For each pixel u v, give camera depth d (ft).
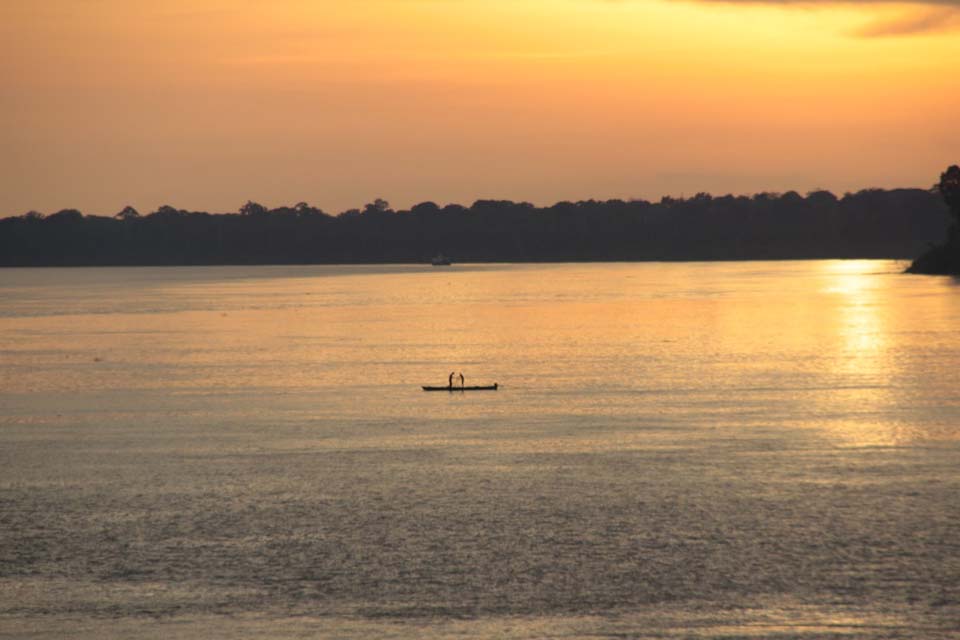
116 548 491.31
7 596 437.99
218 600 431.84
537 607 420.36
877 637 394.32
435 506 552.41
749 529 505.66
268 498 572.10
